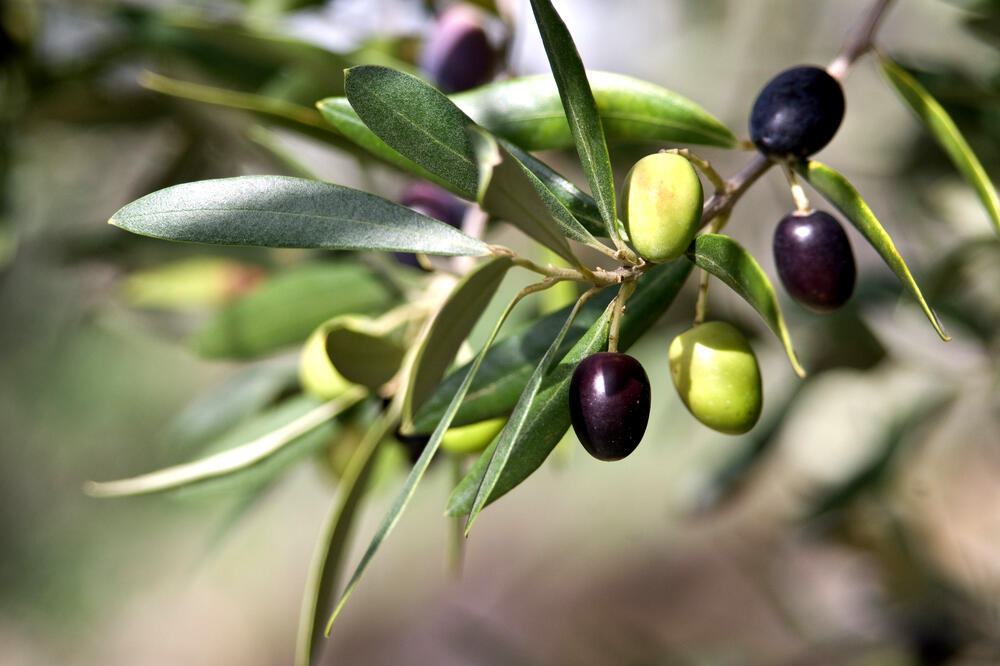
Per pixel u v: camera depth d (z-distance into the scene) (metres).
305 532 2.30
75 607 2.00
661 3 0.85
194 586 2.23
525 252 0.61
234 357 0.45
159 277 0.52
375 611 2.49
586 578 1.53
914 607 0.61
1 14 0.56
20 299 1.04
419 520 2.53
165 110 0.60
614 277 0.33
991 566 0.62
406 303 0.45
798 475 0.71
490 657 0.69
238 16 0.53
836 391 0.71
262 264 0.53
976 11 0.47
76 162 0.72
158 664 2.22
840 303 0.35
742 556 0.69
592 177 0.34
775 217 0.76
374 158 0.43
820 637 0.64
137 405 1.68
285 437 0.41
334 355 0.38
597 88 0.38
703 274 0.35
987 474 0.67
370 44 0.50
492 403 0.36
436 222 0.33
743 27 0.80
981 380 0.59
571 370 0.34
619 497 1.41
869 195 0.72
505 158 0.31
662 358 0.71
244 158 0.59
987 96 0.44
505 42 0.49
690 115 0.38
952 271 0.56
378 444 0.37
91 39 0.58
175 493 0.42
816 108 0.35
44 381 1.55
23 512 1.86
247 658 2.35
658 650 0.67
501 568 2.07
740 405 0.34
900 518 0.61
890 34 0.75
